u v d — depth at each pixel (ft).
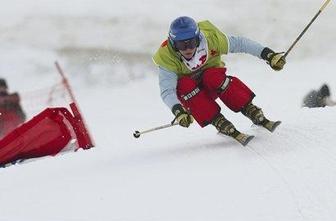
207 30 54.34
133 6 141.08
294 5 139.64
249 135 52.11
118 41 132.98
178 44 51.72
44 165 57.52
